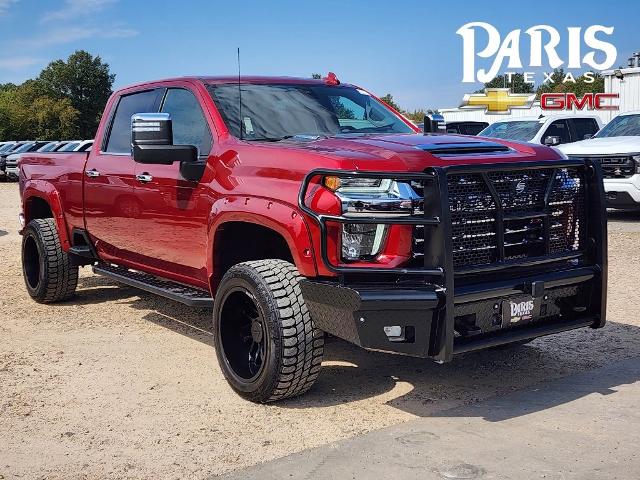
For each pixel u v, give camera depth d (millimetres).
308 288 4266
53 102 94250
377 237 4184
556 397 4602
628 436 3963
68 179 6984
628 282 8008
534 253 4523
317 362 4445
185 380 5125
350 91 6078
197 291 5555
